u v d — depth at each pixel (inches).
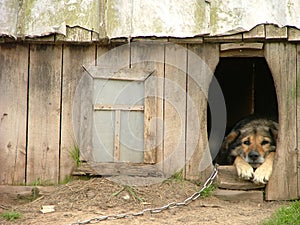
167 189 186.2
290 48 189.6
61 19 185.9
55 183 189.5
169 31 185.3
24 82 189.5
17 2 186.5
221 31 186.1
